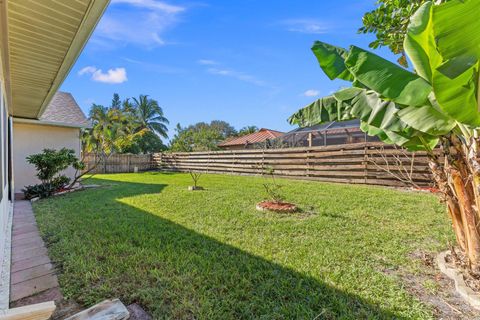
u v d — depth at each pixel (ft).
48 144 29.81
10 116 21.07
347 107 9.71
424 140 8.66
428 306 6.81
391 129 8.20
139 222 14.25
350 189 24.86
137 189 27.32
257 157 40.91
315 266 8.97
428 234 12.12
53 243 11.16
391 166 25.59
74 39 9.98
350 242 11.20
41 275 8.39
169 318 6.32
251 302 6.95
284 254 9.95
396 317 6.35
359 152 28.71
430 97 7.07
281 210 16.31
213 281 7.95
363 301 6.99
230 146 69.62
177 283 7.79
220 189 26.53
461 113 5.77
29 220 15.11
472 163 7.16
